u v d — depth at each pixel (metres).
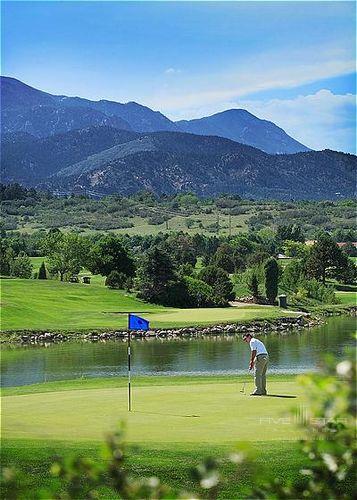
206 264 142.25
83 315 80.00
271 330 74.75
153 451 13.57
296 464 12.36
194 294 97.25
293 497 5.12
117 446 4.91
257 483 5.32
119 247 120.25
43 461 13.10
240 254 148.00
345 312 96.81
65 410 19.14
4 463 13.01
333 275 127.94
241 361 49.09
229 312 84.31
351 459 4.68
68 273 115.44
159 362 48.97
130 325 24.20
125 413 18.41
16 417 18.08
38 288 96.56
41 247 126.38
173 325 72.12
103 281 118.44
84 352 55.97
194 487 11.67
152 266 96.56
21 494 6.99
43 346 61.09
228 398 20.92
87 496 5.45
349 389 4.30
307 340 63.75
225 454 13.24
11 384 37.88
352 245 182.88
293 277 111.88
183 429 15.91
